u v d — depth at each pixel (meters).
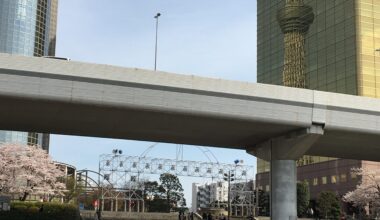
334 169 115.62
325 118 40.88
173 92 36.78
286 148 42.97
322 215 101.75
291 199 43.06
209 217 70.81
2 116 38.69
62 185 77.00
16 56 33.94
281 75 135.50
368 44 114.69
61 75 34.50
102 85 35.31
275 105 39.22
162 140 47.44
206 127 41.06
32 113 37.59
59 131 44.03
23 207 46.84
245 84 38.56
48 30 166.00
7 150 65.38
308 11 129.75
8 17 151.00
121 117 38.28
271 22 143.88
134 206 114.75
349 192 99.75
